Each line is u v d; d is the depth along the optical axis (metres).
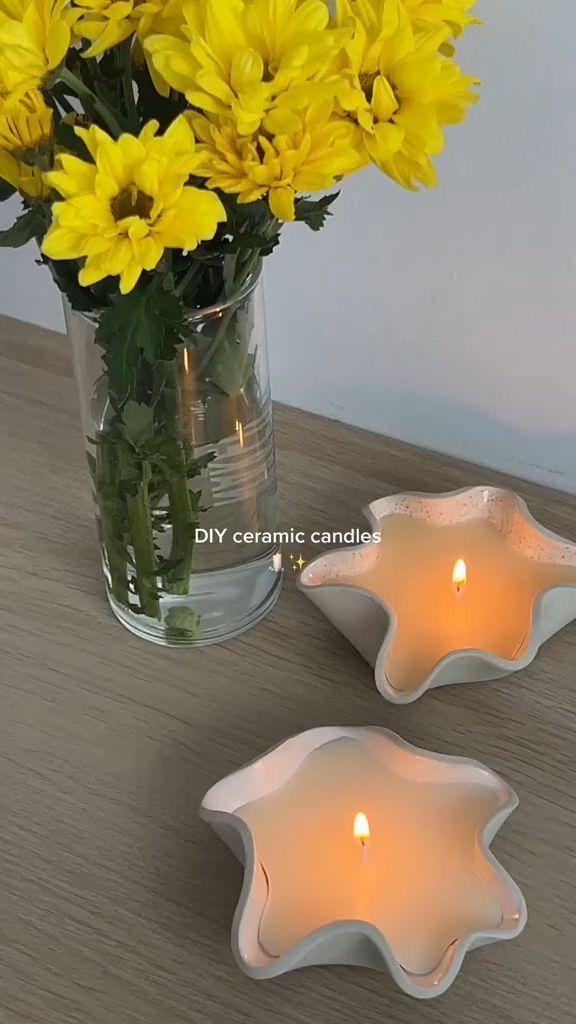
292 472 0.78
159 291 0.48
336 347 0.79
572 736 0.61
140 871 0.55
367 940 0.47
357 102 0.43
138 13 0.42
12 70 0.41
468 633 0.65
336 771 0.58
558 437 0.75
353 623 0.63
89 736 0.62
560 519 0.74
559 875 0.54
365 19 0.44
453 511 0.72
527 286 0.68
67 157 0.40
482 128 0.62
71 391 0.86
